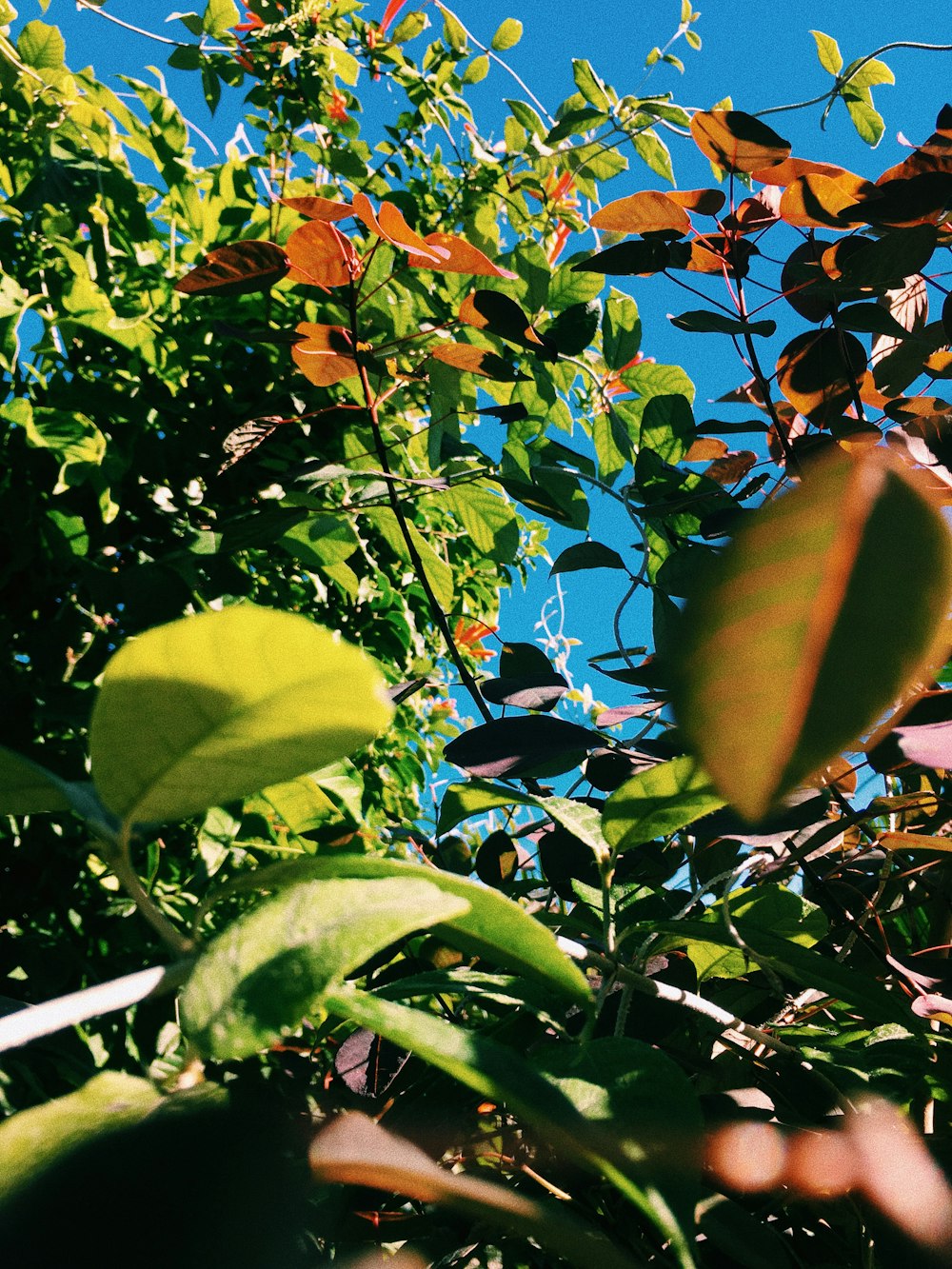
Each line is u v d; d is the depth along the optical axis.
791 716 0.09
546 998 0.39
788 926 0.49
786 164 0.54
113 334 0.79
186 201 0.91
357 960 0.22
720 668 0.10
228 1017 0.22
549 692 0.52
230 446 0.65
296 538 0.83
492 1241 0.36
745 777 0.09
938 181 0.51
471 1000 0.46
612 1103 0.28
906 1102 0.39
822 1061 0.39
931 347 0.58
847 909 0.56
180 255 0.91
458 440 0.85
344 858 0.27
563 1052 0.31
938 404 0.56
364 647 1.00
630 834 0.38
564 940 0.36
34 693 0.67
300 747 0.21
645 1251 0.36
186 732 0.21
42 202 0.80
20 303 0.76
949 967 0.47
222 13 0.97
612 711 0.53
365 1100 0.37
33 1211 0.19
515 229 1.20
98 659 0.72
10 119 0.85
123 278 0.85
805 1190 0.35
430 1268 0.35
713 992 0.50
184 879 0.71
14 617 0.72
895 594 0.10
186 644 0.19
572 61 1.05
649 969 0.44
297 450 0.86
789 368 0.60
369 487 0.80
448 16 1.12
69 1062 0.50
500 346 0.91
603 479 0.84
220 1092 0.22
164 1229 0.18
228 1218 0.19
